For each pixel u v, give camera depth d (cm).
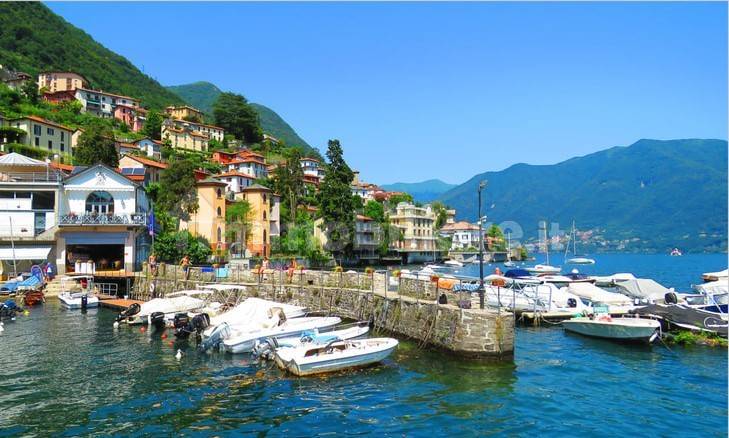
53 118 11675
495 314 2478
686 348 2766
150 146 11631
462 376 2250
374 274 3753
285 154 17150
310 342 2525
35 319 3772
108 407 1908
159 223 6431
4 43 17700
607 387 2117
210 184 7162
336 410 1870
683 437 1644
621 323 2878
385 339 2538
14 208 5031
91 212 5225
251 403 1947
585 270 10269
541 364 2452
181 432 1686
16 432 1680
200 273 4762
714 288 3791
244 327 2889
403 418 1794
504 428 1711
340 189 9481
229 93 18625
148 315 3472
